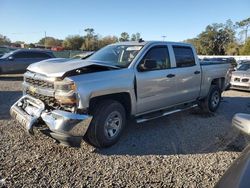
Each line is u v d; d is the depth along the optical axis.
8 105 7.89
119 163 4.24
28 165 4.04
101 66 4.71
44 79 4.43
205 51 82.19
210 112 7.69
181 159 4.48
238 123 2.79
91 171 3.94
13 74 16.69
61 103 4.27
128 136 5.48
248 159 2.06
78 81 4.23
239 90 12.90
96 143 4.61
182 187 3.62
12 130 5.47
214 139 5.52
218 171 4.10
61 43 82.44
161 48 5.88
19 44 74.88
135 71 5.13
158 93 5.64
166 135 5.66
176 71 6.09
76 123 4.14
